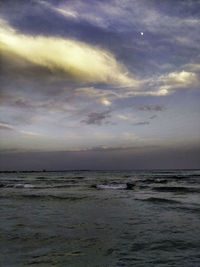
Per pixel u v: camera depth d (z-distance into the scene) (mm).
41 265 4191
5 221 8203
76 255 4730
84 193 19000
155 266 4109
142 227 7172
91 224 7660
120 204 12336
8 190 22203
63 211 10305
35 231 6758
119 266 4129
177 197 15680
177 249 5078
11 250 5086
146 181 37500
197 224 7500
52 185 29297
